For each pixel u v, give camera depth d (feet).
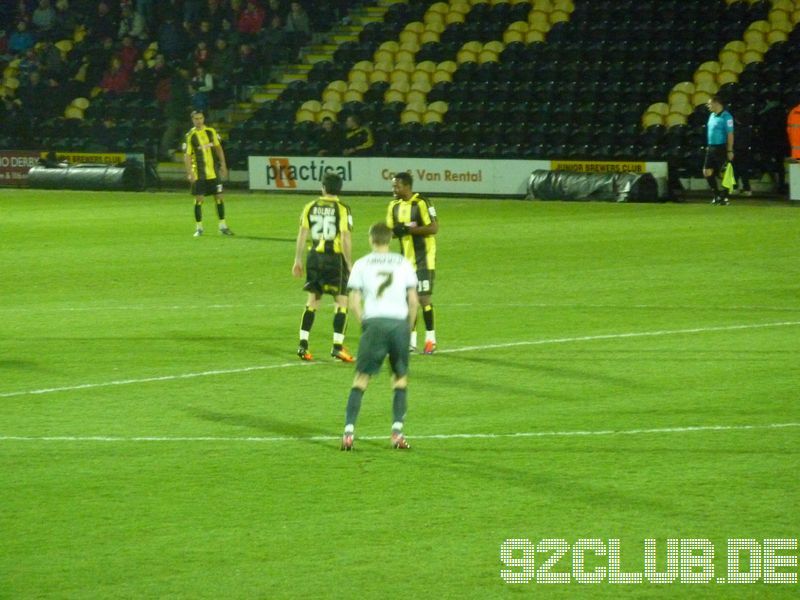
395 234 108.68
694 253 168.66
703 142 257.75
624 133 264.72
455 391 93.66
